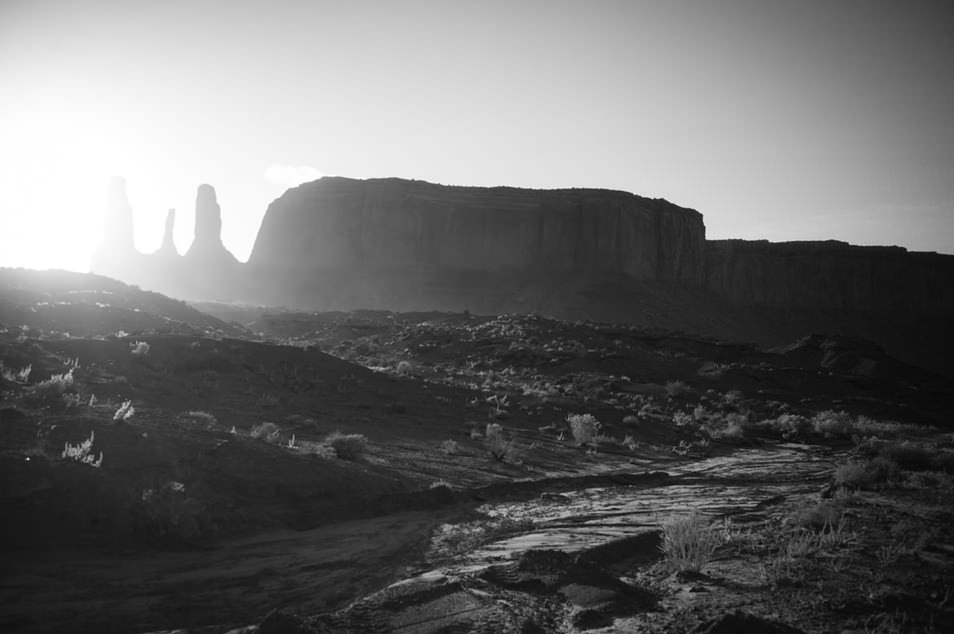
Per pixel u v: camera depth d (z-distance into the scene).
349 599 8.88
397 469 19.50
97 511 11.76
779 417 51.75
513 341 75.69
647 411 47.28
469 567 10.35
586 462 26.39
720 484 23.02
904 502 16.83
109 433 14.98
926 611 8.23
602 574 9.56
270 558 11.03
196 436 16.66
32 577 9.36
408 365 49.62
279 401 28.95
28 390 19.28
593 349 75.62
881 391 75.38
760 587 9.27
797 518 14.69
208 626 7.77
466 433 29.06
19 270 59.81
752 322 181.50
